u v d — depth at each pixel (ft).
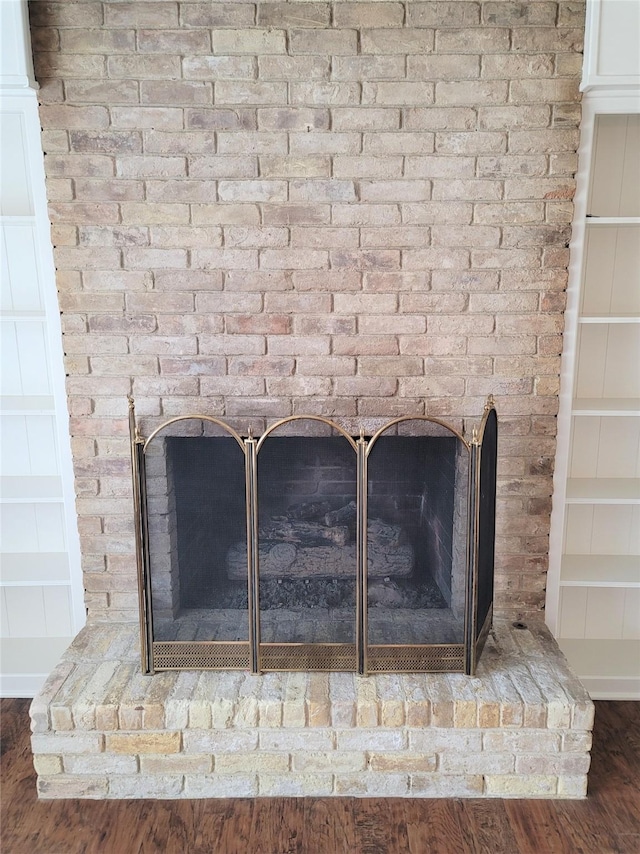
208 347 7.25
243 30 6.58
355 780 6.52
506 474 7.61
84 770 6.49
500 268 7.09
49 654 8.53
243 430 7.42
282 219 6.95
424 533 6.77
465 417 7.42
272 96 6.71
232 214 6.94
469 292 7.14
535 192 6.93
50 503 8.67
